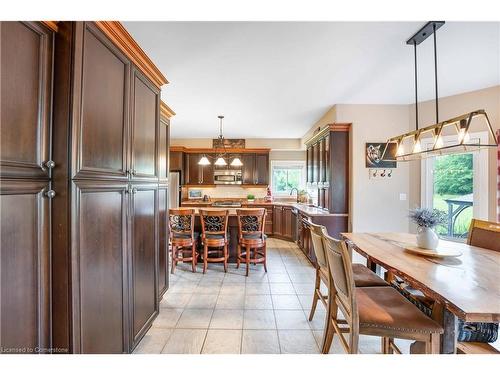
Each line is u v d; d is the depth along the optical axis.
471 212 3.46
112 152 1.60
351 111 4.04
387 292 1.88
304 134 6.57
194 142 7.21
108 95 1.55
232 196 7.42
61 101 1.23
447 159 3.70
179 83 3.23
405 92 3.53
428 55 2.50
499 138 3.18
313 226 2.20
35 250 1.14
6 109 1.00
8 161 1.01
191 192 7.36
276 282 3.46
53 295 1.23
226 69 2.83
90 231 1.39
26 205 1.10
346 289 1.58
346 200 4.14
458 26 2.01
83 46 1.31
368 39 2.21
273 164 7.39
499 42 2.25
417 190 3.97
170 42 2.28
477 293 1.28
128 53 1.78
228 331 2.29
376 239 2.49
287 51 2.42
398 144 2.65
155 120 2.35
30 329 1.12
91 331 1.40
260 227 3.85
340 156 4.13
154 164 2.33
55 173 1.23
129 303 1.83
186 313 2.61
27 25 1.09
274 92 3.54
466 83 3.19
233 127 5.81
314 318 2.52
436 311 1.51
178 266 4.15
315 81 3.16
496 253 2.01
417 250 2.00
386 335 1.51
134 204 1.92
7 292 1.01
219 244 3.81
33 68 1.13
